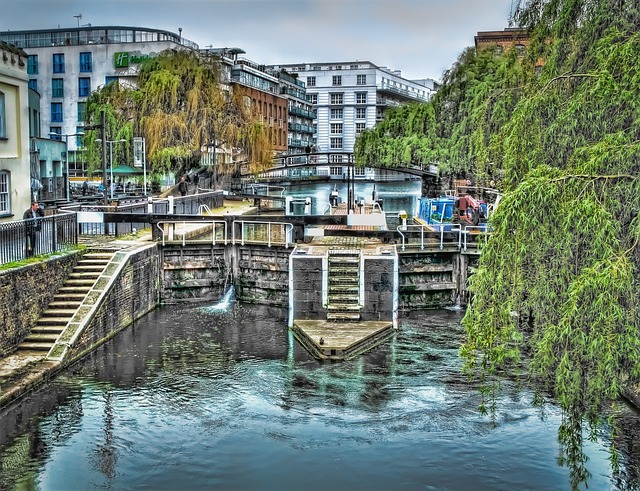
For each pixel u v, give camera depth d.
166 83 45.53
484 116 18.77
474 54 47.28
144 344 20.97
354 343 20.02
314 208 50.81
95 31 78.94
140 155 42.44
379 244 27.16
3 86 23.89
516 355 11.34
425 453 13.63
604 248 9.81
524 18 15.05
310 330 21.48
